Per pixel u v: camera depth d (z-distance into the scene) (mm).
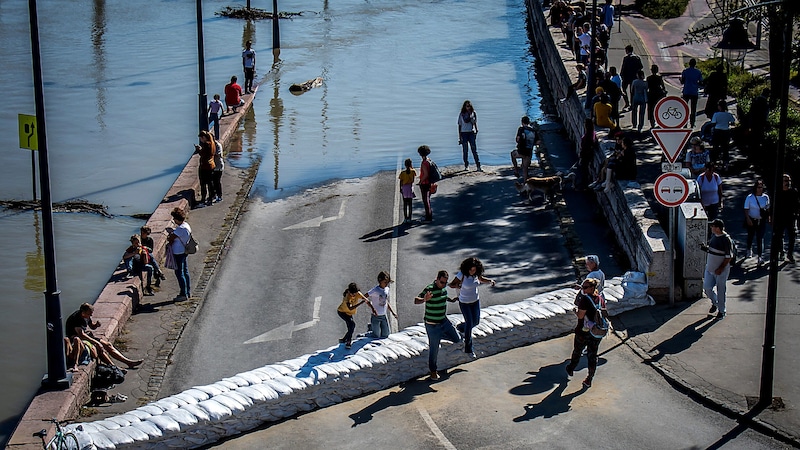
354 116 41844
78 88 47750
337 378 17625
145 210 31578
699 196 23078
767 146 27266
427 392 17969
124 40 59500
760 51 42625
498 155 35156
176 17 66938
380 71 50906
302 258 25578
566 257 24766
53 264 17766
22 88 47656
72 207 31656
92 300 25094
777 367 17969
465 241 26328
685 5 52031
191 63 53312
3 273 26672
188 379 19266
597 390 17703
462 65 52156
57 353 17875
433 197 30266
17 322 23719
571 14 47031
